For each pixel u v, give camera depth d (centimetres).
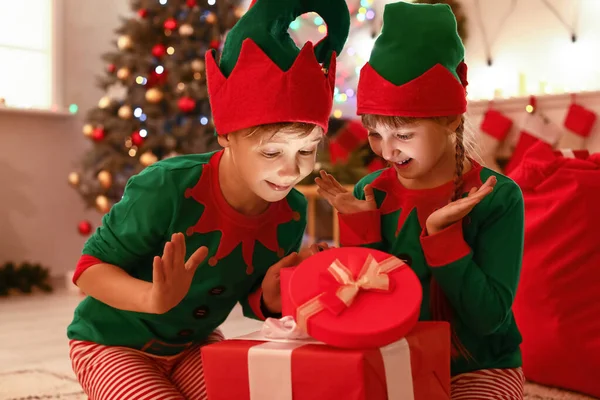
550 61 336
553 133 309
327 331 80
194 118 368
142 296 102
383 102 103
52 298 357
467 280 99
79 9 432
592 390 157
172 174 113
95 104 435
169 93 369
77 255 432
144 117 371
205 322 124
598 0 320
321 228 415
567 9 329
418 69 102
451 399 106
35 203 412
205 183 115
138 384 109
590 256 159
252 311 121
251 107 98
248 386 82
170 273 93
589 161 174
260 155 100
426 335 85
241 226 116
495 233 106
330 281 87
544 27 337
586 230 159
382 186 117
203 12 378
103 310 119
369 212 112
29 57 414
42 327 274
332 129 376
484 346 110
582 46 326
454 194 107
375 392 77
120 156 370
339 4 109
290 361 79
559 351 161
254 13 102
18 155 405
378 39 107
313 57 100
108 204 376
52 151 420
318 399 78
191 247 115
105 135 379
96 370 114
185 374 125
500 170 323
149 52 378
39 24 417
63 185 425
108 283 110
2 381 184
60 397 168
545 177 169
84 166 385
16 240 404
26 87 414
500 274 104
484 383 107
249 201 115
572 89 328
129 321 119
